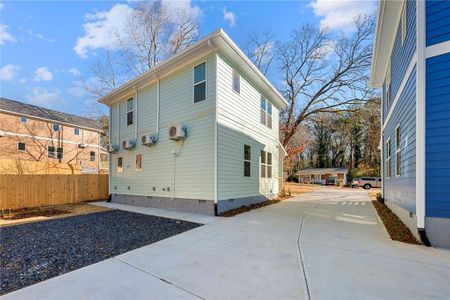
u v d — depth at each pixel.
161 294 2.55
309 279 2.89
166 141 9.15
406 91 5.73
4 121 20.09
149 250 4.03
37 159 22.06
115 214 7.82
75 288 2.68
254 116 10.44
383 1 6.52
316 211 8.22
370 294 2.54
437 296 2.51
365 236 4.91
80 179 11.75
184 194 8.35
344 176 34.72
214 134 7.61
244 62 8.94
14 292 2.60
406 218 5.65
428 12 4.51
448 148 4.23
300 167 45.09
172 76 9.14
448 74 4.28
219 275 3.02
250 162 9.86
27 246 4.31
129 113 11.25
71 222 6.52
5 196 9.06
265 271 3.13
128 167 10.93
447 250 4.04
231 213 7.62
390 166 8.56
